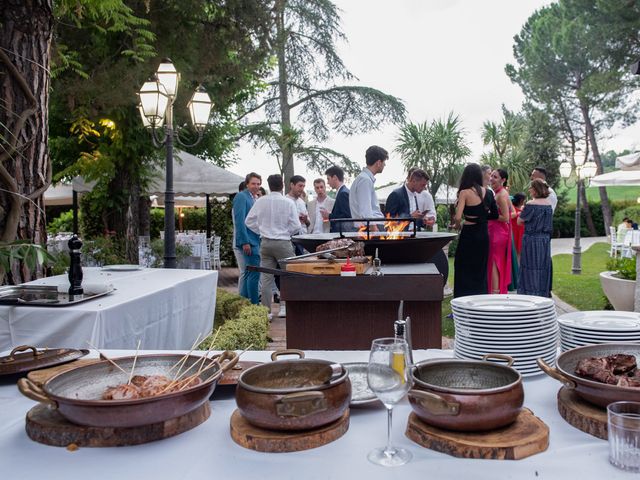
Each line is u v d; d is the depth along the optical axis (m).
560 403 1.27
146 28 6.98
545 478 0.97
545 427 1.13
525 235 6.09
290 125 21.94
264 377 1.29
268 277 5.96
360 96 21.67
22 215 3.60
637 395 1.11
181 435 1.19
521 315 1.53
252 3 7.45
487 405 1.07
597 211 27.53
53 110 8.19
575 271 11.17
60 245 9.38
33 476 1.02
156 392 1.20
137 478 1.00
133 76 6.88
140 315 2.77
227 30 7.61
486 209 5.21
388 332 2.87
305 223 7.18
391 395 1.05
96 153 8.29
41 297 2.67
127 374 1.41
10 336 2.42
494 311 1.54
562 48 23.69
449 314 6.44
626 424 1.00
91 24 6.25
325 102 21.83
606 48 20.45
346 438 1.16
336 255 3.08
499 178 6.06
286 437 1.10
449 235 3.35
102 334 2.37
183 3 6.85
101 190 8.65
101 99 7.14
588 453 1.07
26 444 1.16
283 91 21.72
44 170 3.76
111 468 1.04
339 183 6.67
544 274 6.01
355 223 5.18
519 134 20.67
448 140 15.39
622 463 1.00
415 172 5.77
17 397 1.45
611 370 1.26
